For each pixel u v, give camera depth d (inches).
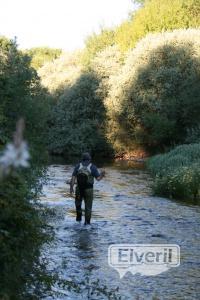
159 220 581.0
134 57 1667.1
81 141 1823.3
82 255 409.1
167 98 1546.5
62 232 499.2
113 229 524.7
